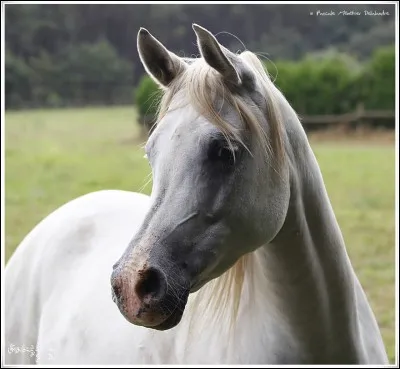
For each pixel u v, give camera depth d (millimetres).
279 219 3229
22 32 70438
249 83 3199
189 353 3633
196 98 3062
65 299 4566
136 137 32594
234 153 3023
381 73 36062
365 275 10070
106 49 69312
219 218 3055
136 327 3992
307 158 3449
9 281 5027
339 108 36344
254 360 3500
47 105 57219
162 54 3277
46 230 5016
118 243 4555
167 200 3000
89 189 18531
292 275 3383
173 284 2926
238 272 3525
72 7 74062
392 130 32062
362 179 20016
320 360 3520
